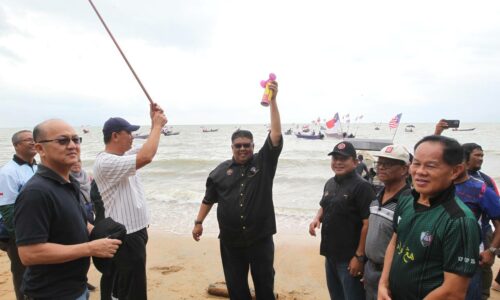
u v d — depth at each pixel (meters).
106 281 3.24
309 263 5.91
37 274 2.11
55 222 2.10
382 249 2.70
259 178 3.41
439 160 1.92
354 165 3.35
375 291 2.73
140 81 3.06
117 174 3.06
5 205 3.41
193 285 5.02
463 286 1.78
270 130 3.39
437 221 1.91
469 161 3.76
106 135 3.38
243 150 3.45
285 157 26.08
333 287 3.53
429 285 1.92
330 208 3.35
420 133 82.06
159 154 34.12
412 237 2.02
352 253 3.23
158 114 3.17
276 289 4.91
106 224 2.32
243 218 3.38
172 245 6.94
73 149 2.24
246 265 3.58
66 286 2.15
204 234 7.70
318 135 48.19
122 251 3.20
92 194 3.42
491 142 46.09
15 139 3.65
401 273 2.05
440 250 1.89
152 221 8.93
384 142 9.12
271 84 3.23
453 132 81.69
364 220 3.09
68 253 2.00
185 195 11.92
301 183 14.82
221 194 3.56
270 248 3.49
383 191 2.90
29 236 1.96
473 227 1.79
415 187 2.02
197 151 38.62
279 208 10.24
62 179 2.22
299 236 7.52
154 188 14.44
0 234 3.55
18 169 3.59
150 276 5.37
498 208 3.18
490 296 4.44
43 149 2.19
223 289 4.64
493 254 3.26
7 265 5.82
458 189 3.31
